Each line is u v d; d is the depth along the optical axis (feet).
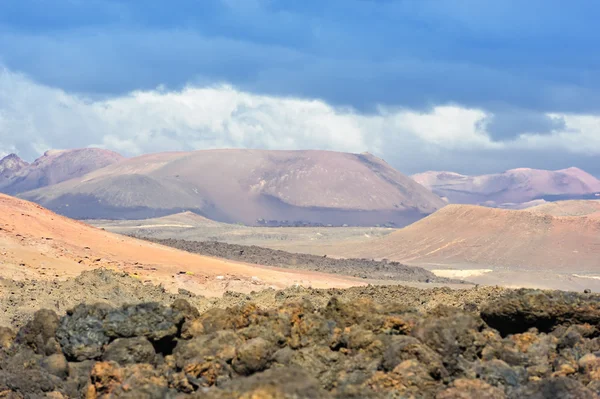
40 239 472.03
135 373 155.94
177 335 181.78
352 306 184.03
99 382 155.63
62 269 426.10
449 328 157.89
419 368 144.15
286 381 119.14
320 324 172.04
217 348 165.48
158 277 456.45
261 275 525.75
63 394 166.30
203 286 465.06
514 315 182.70
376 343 157.58
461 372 149.59
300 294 339.77
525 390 144.77
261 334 168.25
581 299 181.98
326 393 119.03
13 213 513.04
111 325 177.88
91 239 516.73
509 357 160.76
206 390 140.36
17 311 303.68
